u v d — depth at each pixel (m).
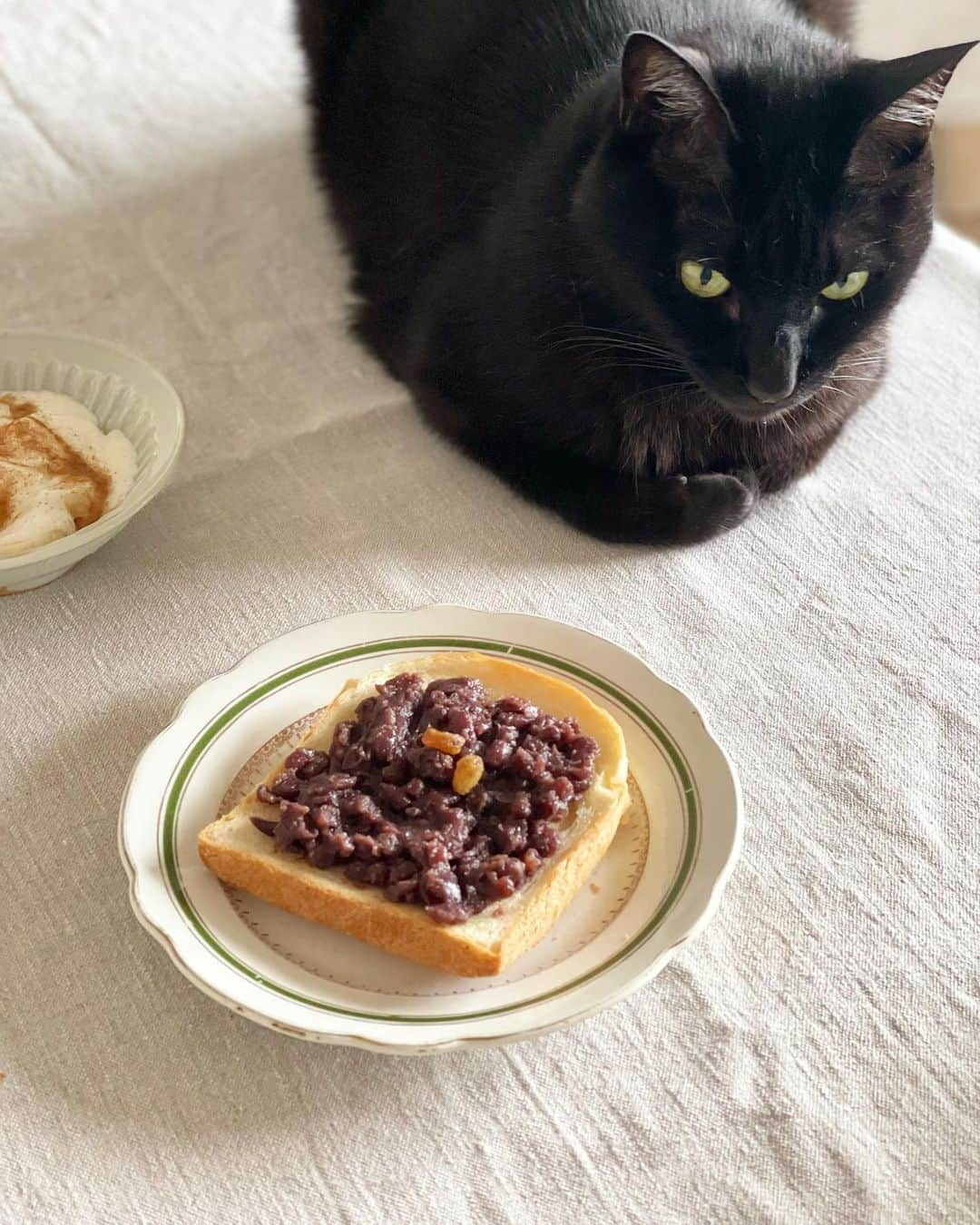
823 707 0.62
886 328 0.74
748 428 0.73
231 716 0.56
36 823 0.56
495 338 0.72
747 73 0.62
